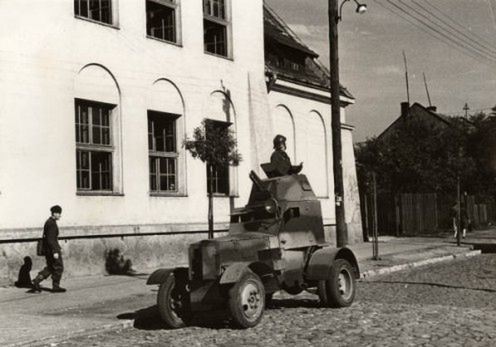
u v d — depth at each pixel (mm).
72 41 17812
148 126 20609
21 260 16141
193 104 21781
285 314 11438
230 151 16922
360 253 24703
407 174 41594
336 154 18969
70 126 17641
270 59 27344
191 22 21875
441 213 39906
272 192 11812
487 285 15086
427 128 44531
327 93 29469
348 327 9773
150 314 11445
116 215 18859
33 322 10836
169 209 20656
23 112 16484
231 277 10172
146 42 20109
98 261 18203
